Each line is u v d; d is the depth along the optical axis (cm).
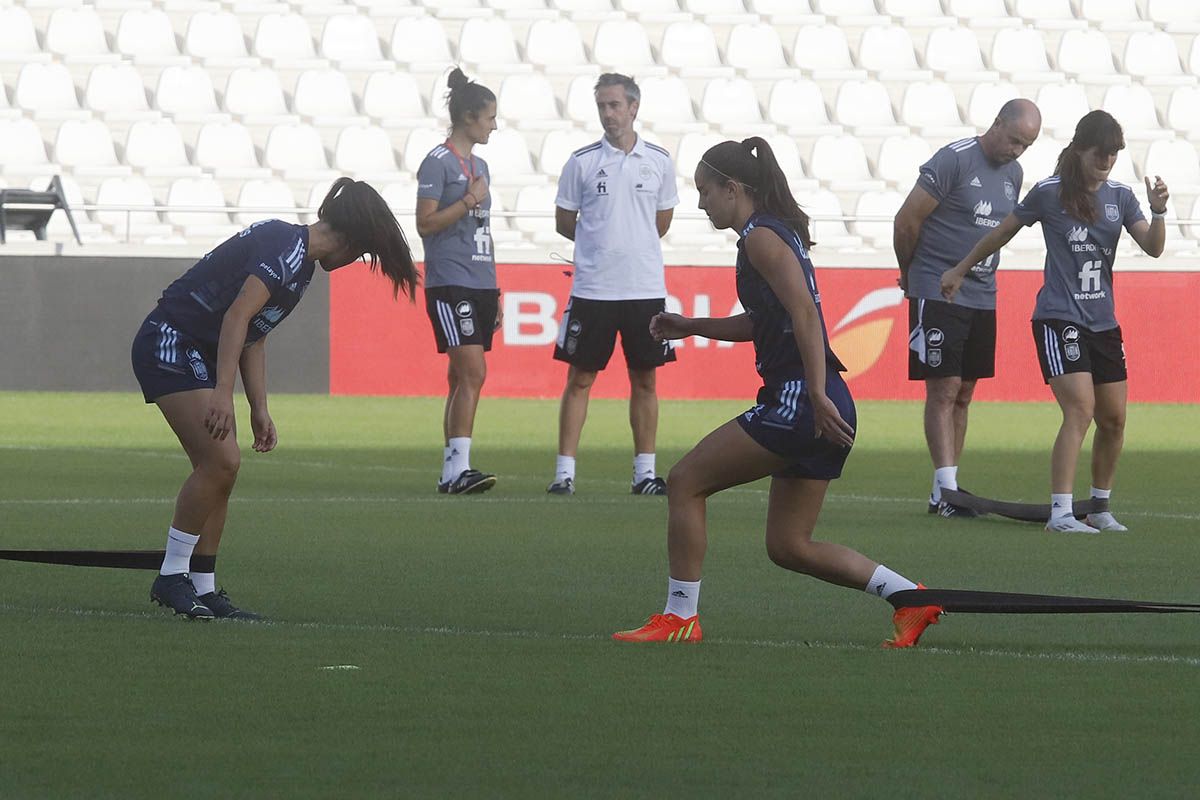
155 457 4112
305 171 7681
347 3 8525
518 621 1880
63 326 6450
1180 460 4547
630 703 1429
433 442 4734
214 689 1466
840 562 1758
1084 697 1473
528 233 7656
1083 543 2697
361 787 1145
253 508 3059
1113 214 2841
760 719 1372
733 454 1714
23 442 4544
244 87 8044
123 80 7912
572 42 8525
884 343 6912
